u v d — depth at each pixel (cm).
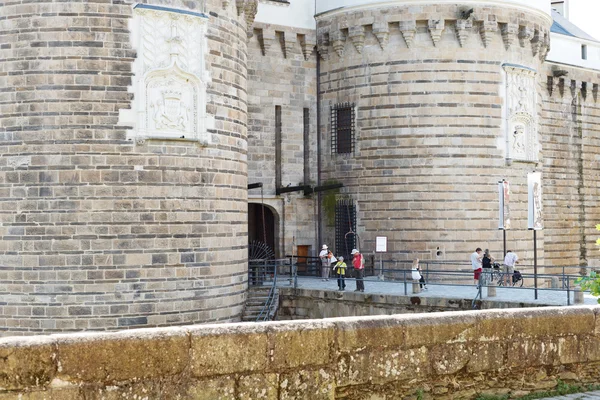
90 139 2772
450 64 3969
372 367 1131
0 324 2780
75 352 952
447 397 1186
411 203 3981
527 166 4162
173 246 2864
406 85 3994
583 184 5322
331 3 4181
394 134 4012
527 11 4106
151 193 2834
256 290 3503
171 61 2870
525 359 1246
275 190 4178
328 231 4247
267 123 4166
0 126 2800
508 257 3709
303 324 1093
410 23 3956
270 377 1058
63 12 2767
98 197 2769
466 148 3978
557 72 5038
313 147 4288
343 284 3403
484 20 3969
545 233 5112
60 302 2739
